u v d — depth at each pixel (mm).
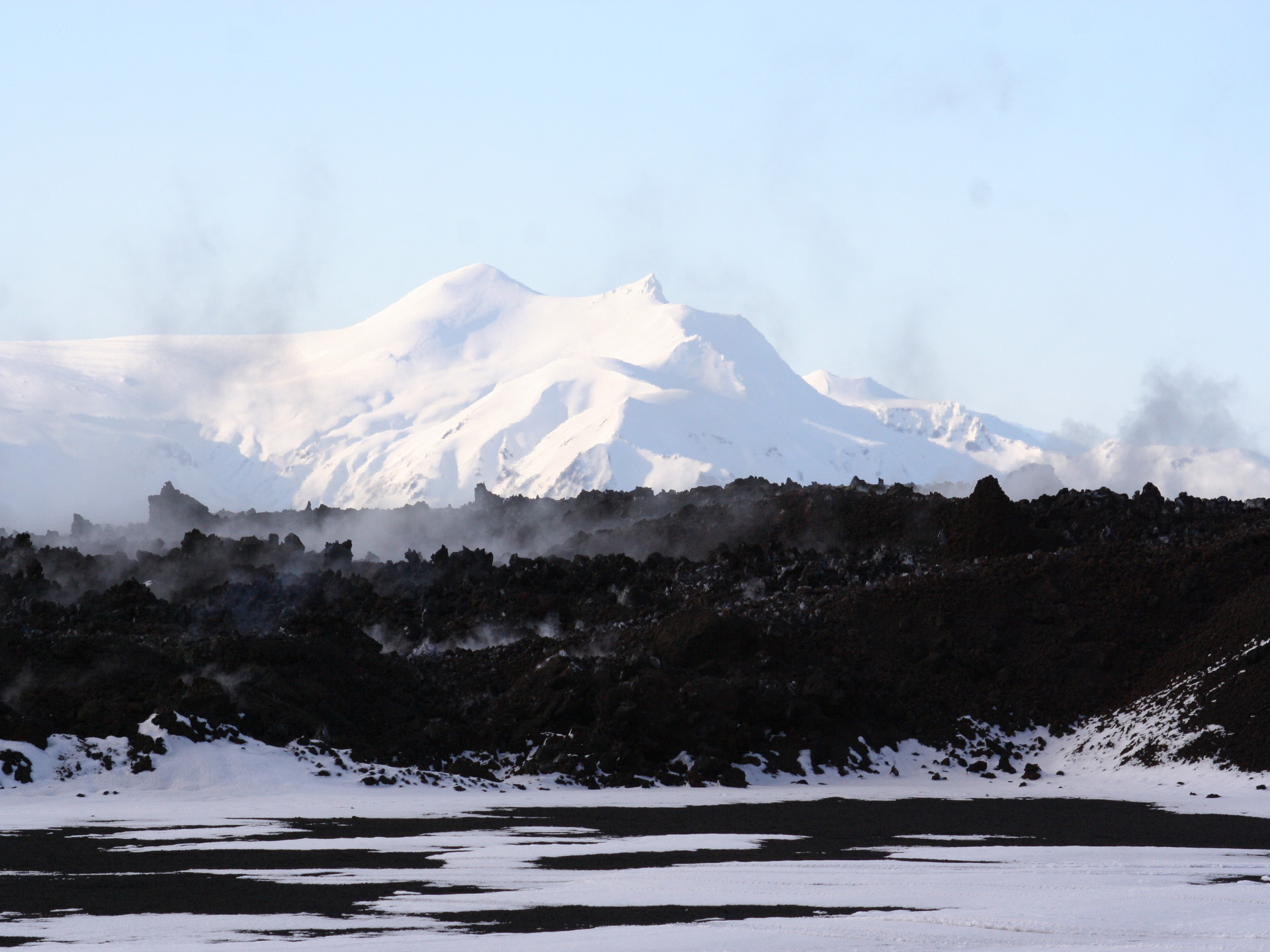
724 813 104062
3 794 106938
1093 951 48500
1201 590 169375
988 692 158500
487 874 67000
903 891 61750
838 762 142875
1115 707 153250
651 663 153125
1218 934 51875
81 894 59375
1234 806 112250
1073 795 124188
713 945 48750
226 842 79000
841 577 192125
